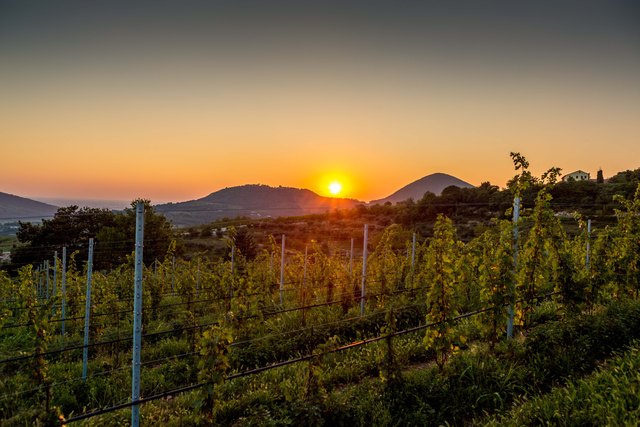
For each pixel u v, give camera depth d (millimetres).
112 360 8664
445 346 6430
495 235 7703
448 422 5297
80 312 12227
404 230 28656
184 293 12820
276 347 8625
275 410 5438
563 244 8000
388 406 5492
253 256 27016
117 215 37219
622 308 8305
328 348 5586
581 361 6297
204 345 5199
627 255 9266
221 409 5766
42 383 6508
